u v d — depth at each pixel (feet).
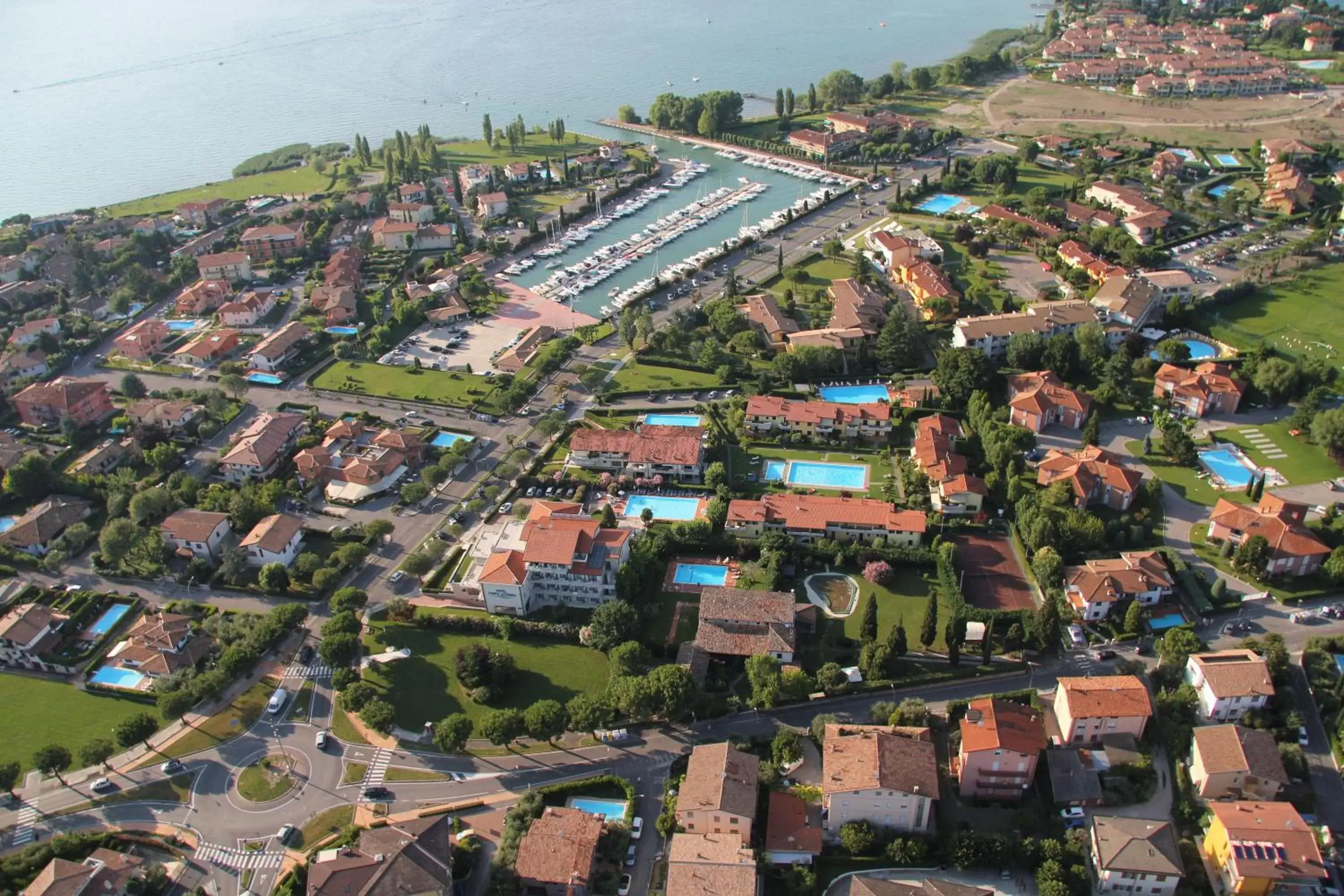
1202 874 574.56
